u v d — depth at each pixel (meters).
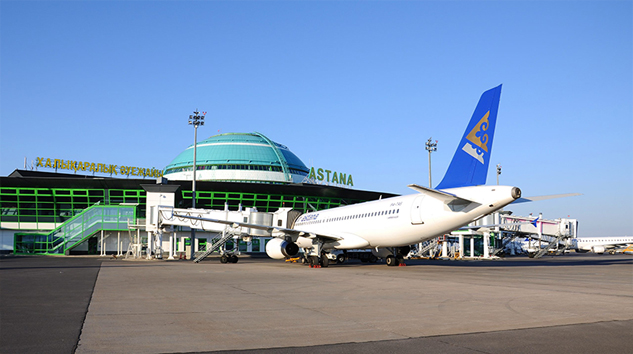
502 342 8.52
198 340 8.76
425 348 8.09
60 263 40.53
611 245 100.62
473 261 49.28
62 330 9.66
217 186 72.94
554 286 18.72
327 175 88.44
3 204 73.94
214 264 40.53
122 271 29.11
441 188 29.67
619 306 12.98
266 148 99.19
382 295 15.75
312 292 16.75
